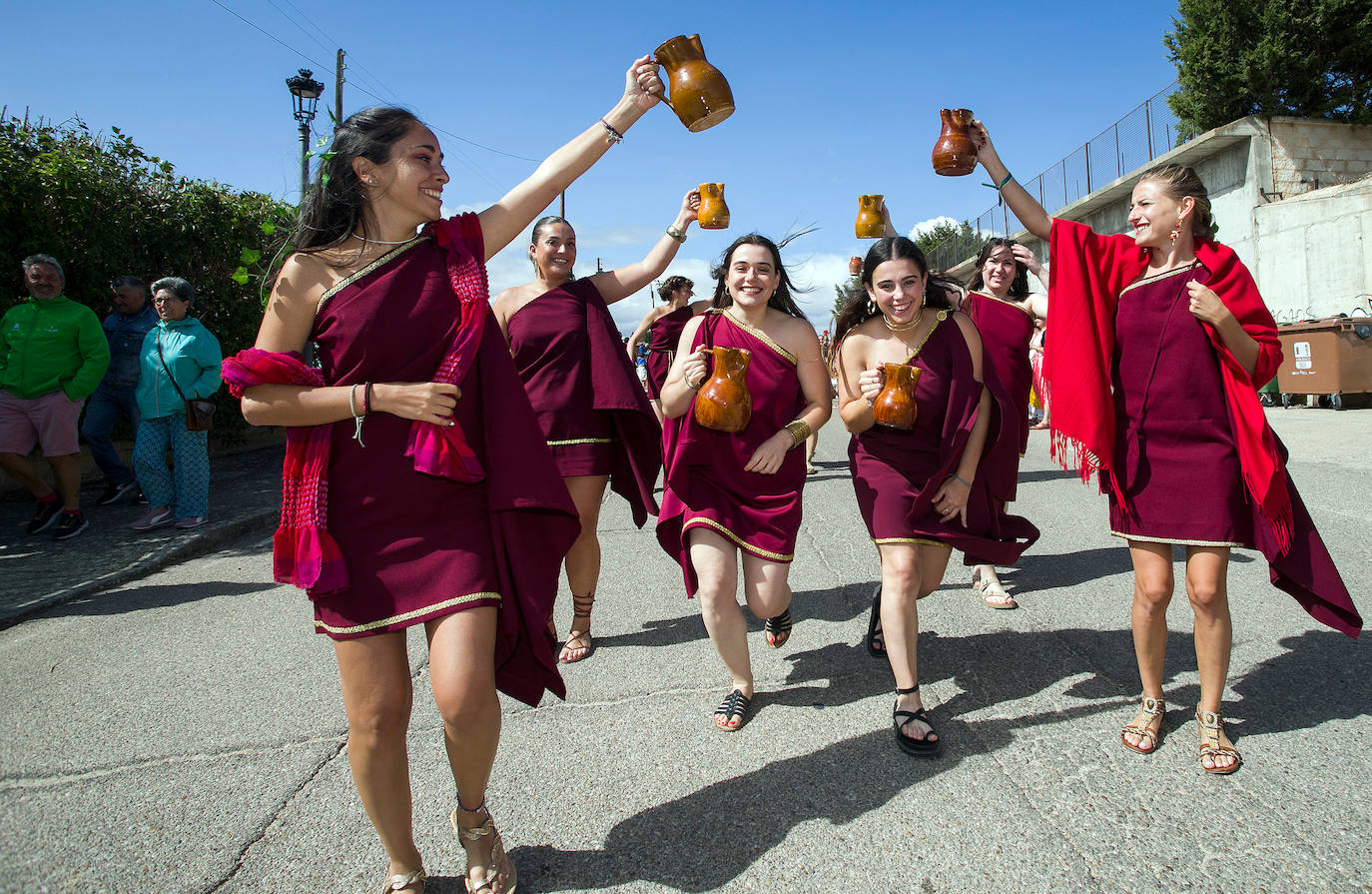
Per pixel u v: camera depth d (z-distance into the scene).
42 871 2.26
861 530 6.32
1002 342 4.46
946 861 2.21
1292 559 2.67
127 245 9.36
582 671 3.68
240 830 2.45
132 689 3.54
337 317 1.96
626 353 4.03
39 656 3.97
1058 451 2.93
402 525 1.99
